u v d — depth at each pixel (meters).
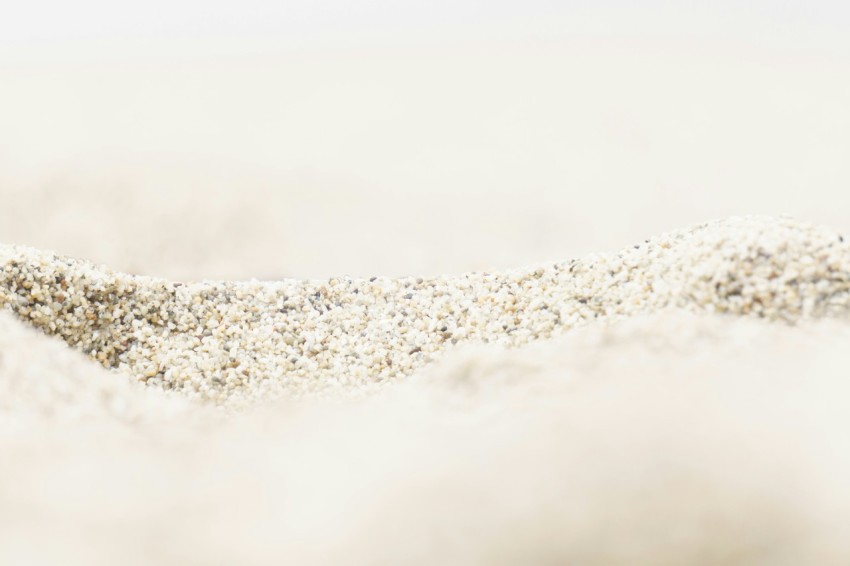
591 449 0.25
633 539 0.20
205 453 0.27
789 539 0.20
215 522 0.23
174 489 0.26
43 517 0.23
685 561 0.19
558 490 0.23
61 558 0.20
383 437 0.28
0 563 0.20
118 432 0.28
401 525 0.22
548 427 0.27
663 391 0.27
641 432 0.26
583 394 0.28
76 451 0.27
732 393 0.27
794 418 0.27
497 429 0.27
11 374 0.29
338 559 0.20
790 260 0.29
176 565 0.20
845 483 0.22
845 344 0.28
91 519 0.23
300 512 0.24
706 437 0.25
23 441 0.27
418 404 0.29
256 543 0.22
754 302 0.29
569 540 0.20
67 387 0.29
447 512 0.22
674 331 0.29
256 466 0.27
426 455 0.27
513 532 0.21
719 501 0.21
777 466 0.23
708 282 0.29
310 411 0.29
